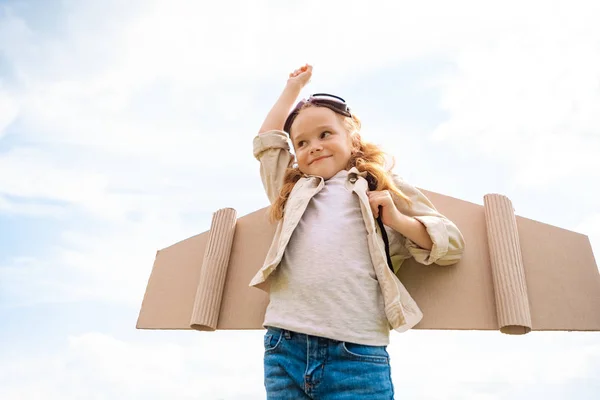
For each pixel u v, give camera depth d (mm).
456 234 1584
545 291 1564
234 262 1915
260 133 1871
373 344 1272
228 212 1984
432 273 1654
